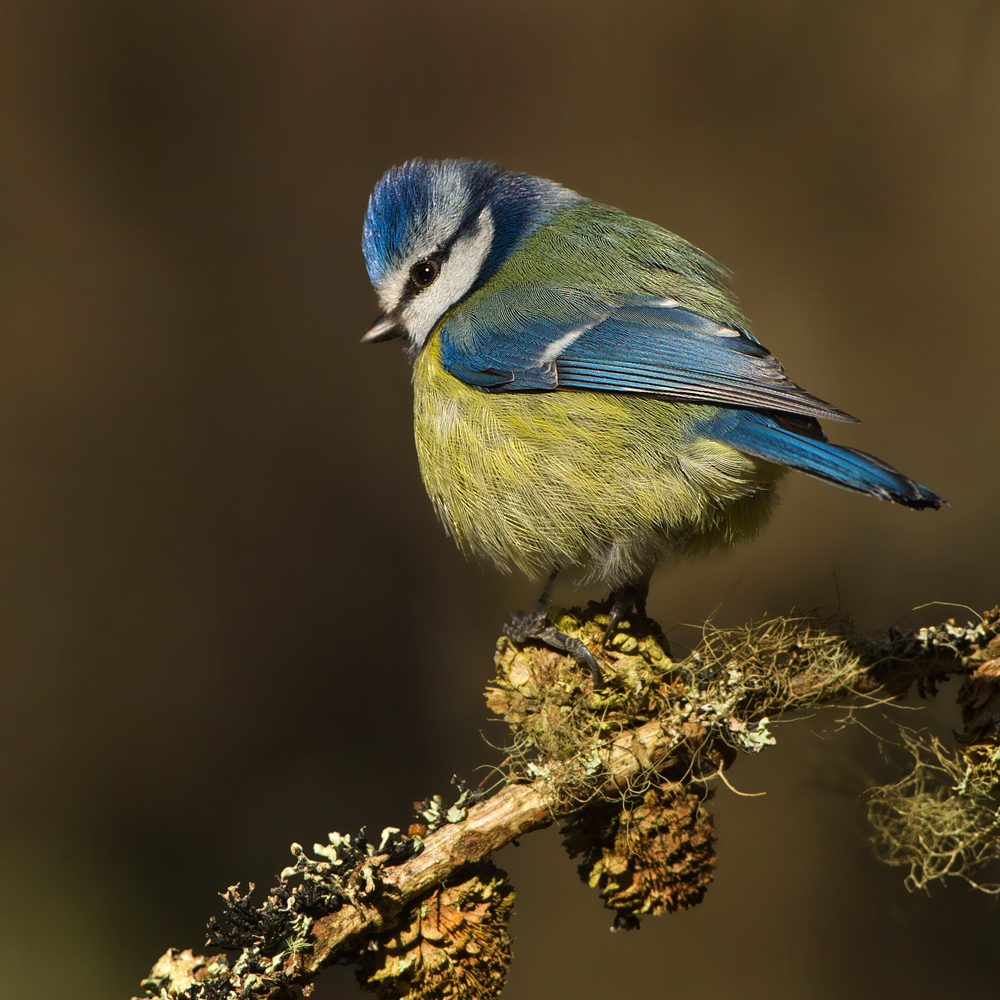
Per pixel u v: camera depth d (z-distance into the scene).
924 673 5.02
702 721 4.71
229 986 4.04
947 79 13.73
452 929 4.27
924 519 12.94
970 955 9.73
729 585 12.84
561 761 4.54
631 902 4.58
